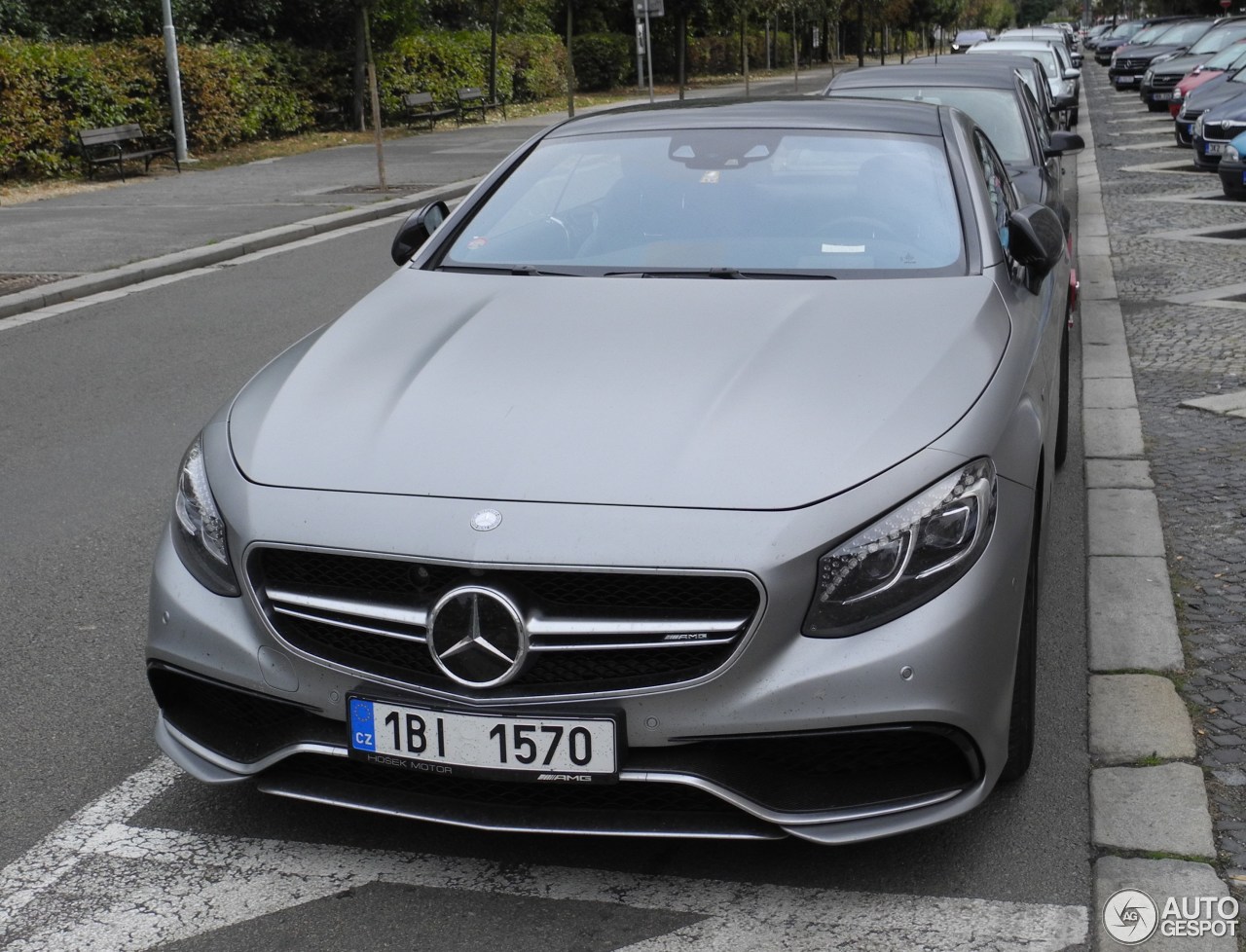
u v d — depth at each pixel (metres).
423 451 2.95
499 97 35.00
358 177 19.08
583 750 2.70
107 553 5.21
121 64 21.03
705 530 2.68
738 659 2.66
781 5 53.62
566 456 2.87
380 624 2.80
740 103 4.86
